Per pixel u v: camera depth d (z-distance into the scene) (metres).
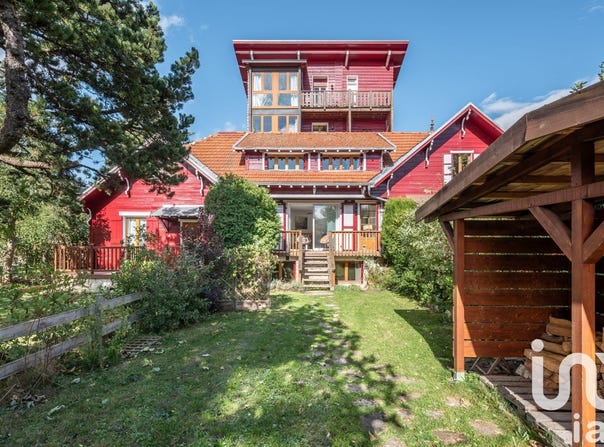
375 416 3.44
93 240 14.52
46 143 8.15
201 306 7.50
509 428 3.23
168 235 14.45
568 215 4.51
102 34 6.47
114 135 7.04
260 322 7.19
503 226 4.66
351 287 12.19
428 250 8.19
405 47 20.53
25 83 5.71
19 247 12.59
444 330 6.64
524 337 4.53
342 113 19.92
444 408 3.62
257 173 15.09
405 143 17.08
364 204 15.01
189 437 3.01
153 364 4.72
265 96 19.83
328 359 5.02
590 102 1.86
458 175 3.45
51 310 4.57
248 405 3.56
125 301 5.85
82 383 4.07
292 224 15.87
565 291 4.60
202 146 17.00
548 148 2.63
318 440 2.99
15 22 5.46
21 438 2.96
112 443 2.90
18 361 3.83
